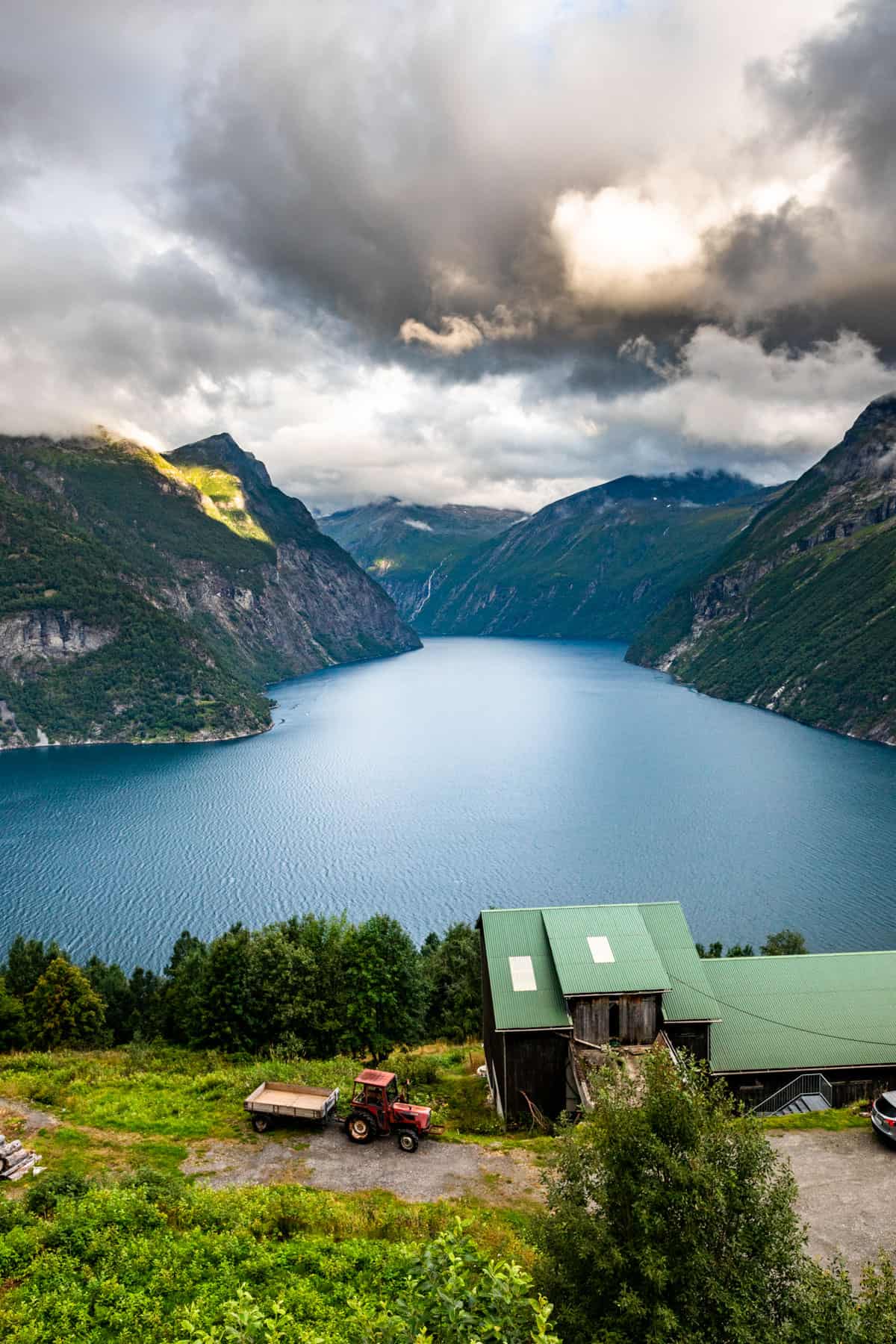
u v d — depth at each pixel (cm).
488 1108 5181
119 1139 3988
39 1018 7756
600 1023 4984
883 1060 5022
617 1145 1938
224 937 7031
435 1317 1614
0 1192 3291
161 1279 2419
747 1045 5100
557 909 5516
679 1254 1819
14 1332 2170
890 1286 1781
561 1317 1794
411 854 19250
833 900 15975
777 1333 1711
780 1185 1911
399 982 6556
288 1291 2356
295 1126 4238
